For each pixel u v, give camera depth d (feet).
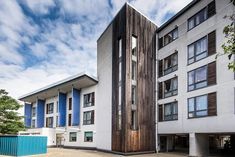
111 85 91.86
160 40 94.89
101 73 103.09
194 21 77.25
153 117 89.20
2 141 81.20
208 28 70.23
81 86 113.19
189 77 76.54
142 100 85.97
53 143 127.95
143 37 90.68
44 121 146.00
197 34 74.79
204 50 71.31
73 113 111.55
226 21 63.46
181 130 77.30
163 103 88.43
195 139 71.10
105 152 88.99
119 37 88.94
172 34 88.33
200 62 72.13
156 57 94.99
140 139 82.23
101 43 106.83
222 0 65.87
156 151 86.99
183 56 80.53
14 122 96.22
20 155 75.25
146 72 89.71
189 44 78.07
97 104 103.24
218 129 62.69
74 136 116.06
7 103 94.79
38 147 81.41
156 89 92.53
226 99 61.16
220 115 62.49
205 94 68.54
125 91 80.89
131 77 83.82
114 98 87.86
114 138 84.64
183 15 82.69
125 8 86.22
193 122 72.18
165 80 89.04
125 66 82.53
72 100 112.57
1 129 92.94
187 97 76.18
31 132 133.28
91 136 104.78
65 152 88.53
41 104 148.05
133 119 83.15
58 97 125.08
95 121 103.19
